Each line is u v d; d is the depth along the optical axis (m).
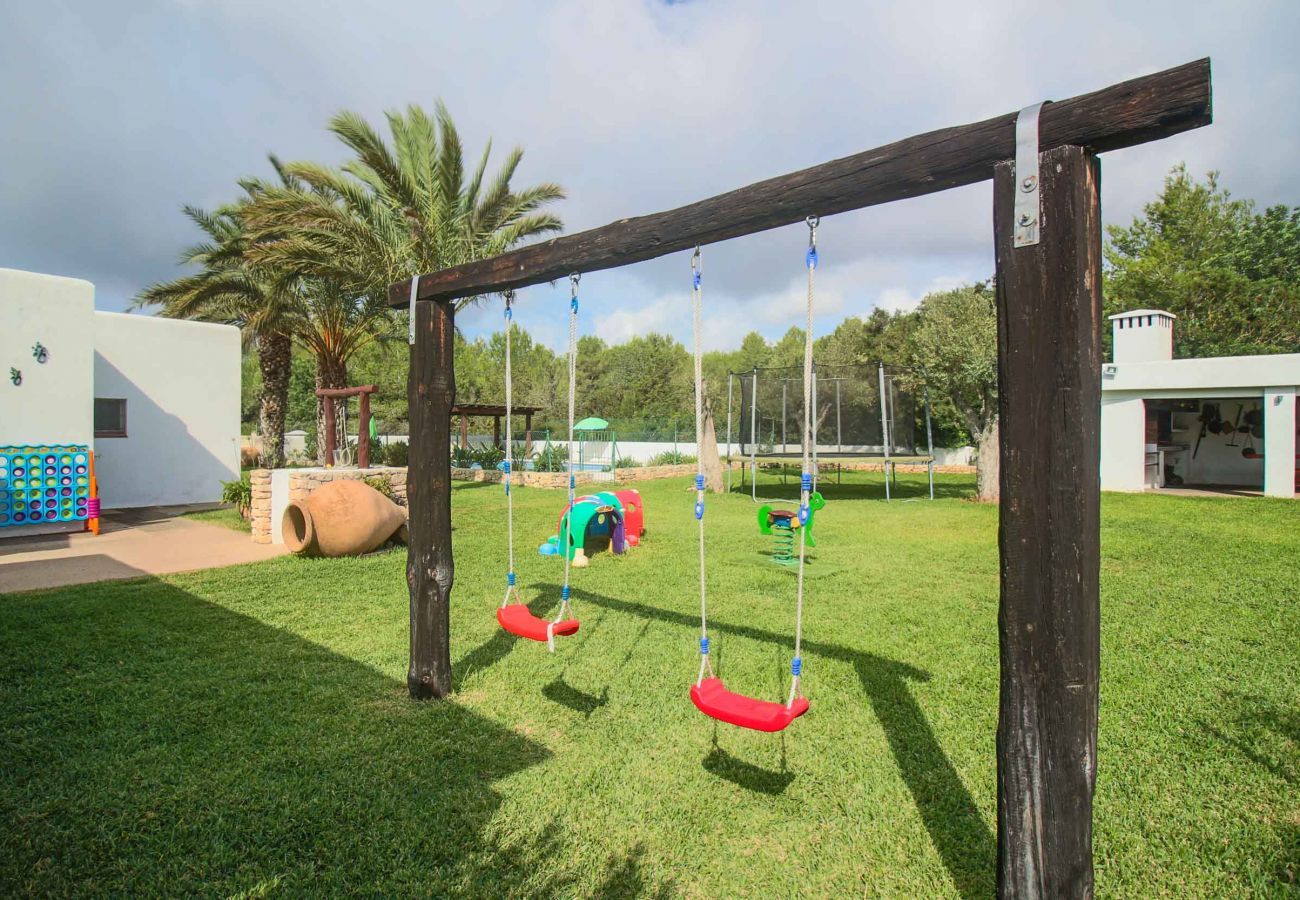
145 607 5.84
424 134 13.98
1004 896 1.97
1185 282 27.31
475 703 3.86
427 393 3.90
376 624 5.38
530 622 3.77
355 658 4.57
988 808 2.81
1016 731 1.94
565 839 2.61
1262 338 26.06
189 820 2.69
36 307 10.07
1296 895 2.27
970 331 15.01
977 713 3.69
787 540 8.05
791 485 18.64
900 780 3.03
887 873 2.42
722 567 7.61
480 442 29.78
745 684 4.11
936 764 3.16
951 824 2.71
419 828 2.66
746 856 2.52
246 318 18.02
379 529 8.27
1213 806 2.79
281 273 13.73
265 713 3.69
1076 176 1.85
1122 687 3.99
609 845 2.58
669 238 2.98
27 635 5.01
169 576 7.07
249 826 2.66
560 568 7.52
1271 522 10.48
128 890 2.29
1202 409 18.20
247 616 5.58
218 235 17.14
